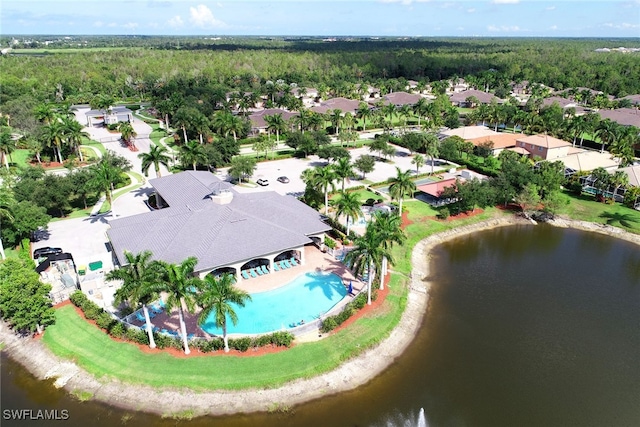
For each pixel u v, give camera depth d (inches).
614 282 2620.6
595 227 3307.1
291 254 2733.8
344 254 2753.4
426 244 3053.6
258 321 2134.6
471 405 1711.4
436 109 6323.8
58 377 1808.6
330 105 6875.0
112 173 3144.7
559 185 3550.7
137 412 1654.8
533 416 1662.2
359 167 4079.7
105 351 1915.6
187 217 2561.5
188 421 1619.1
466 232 3255.4
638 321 2255.2
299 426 1610.5
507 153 4426.7
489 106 6299.2
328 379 1812.3
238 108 6825.8
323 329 2053.4
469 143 4788.4
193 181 3181.6
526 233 3260.3
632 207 3523.6
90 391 1742.1
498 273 2709.2
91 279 2326.5
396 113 6550.2
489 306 2365.9
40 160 4517.7
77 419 1632.6
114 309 2175.2
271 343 1953.7
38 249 2677.2
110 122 6289.4
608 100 7303.2
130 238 2453.2
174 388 1731.1
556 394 1771.7
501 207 3612.2
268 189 3858.3
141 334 1951.3
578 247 3056.1
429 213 3454.7
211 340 1918.1
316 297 2327.8
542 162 4067.4
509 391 1782.7
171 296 1743.4
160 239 2432.3
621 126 5068.9
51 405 1694.1
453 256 2920.8
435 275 2679.6
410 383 1818.4
